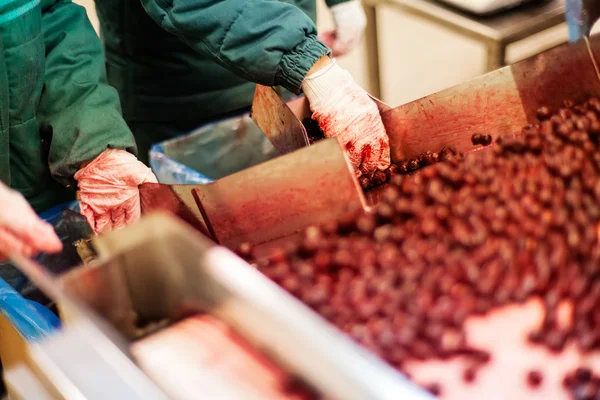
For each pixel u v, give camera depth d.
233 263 0.75
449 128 1.43
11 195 0.97
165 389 0.77
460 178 1.15
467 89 1.38
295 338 0.67
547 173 1.15
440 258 0.98
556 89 1.41
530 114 1.42
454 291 0.92
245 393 0.74
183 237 0.78
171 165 1.60
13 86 1.33
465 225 1.03
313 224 1.16
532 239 0.99
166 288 0.83
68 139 1.39
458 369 0.82
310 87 1.42
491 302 0.91
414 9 2.26
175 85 1.88
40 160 1.48
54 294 0.81
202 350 0.80
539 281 0.92
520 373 0.82
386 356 0.83
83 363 0.83
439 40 3.24
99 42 1.53
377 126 1.41
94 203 1.40
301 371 0.70
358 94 1.44
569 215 1.05
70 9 1.48
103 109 1.42
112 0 1.76
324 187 1.12
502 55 2.08
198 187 1.12
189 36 1.42
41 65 1.37
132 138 1.43
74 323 0.83
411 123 1.42
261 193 1.12
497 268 0.94
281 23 1.35
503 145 1.25
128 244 0.82
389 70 3.08
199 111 1.94
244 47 1.37
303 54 1.38
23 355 1.07
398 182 1.19
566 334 0.85
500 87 1.38
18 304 1.07
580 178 1.14
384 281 0.93
